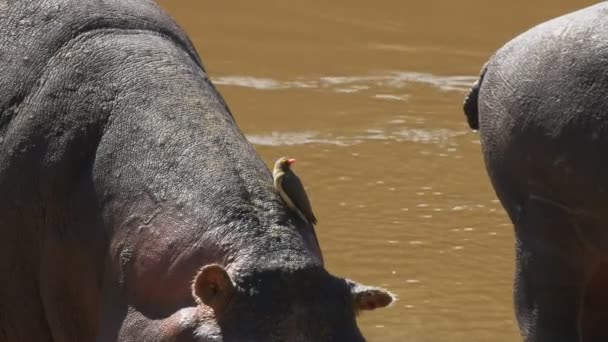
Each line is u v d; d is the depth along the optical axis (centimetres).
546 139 2620
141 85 1894
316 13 6488
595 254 2630
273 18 6338
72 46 1980
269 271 1551
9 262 1959
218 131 1811
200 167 1733
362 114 5081
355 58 5850
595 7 2708
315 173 4375
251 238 1608
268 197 1689
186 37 2134
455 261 3712
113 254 1758
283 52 5834
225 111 1906
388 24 6425
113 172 1811
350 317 1536
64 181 1873
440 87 5531
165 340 1581
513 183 2731
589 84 2567
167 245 1673
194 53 2098
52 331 1938
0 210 1947
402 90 5447
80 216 1848
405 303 3394
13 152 1938
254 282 1541
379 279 3541
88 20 2017
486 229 3991
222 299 1524
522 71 2702
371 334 3183
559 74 2620
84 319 1884
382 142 4766
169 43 2031
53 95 1939
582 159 2561
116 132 1847
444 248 3806
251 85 5325
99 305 1811
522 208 2712
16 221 1936
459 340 3186
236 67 5559
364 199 4175
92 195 1831
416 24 6462
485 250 3809
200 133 1797
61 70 1956
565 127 2581
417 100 5325
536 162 2653
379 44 6103
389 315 3309
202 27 6097
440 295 3462
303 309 1520
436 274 3606
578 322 2673
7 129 1961
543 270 2675
